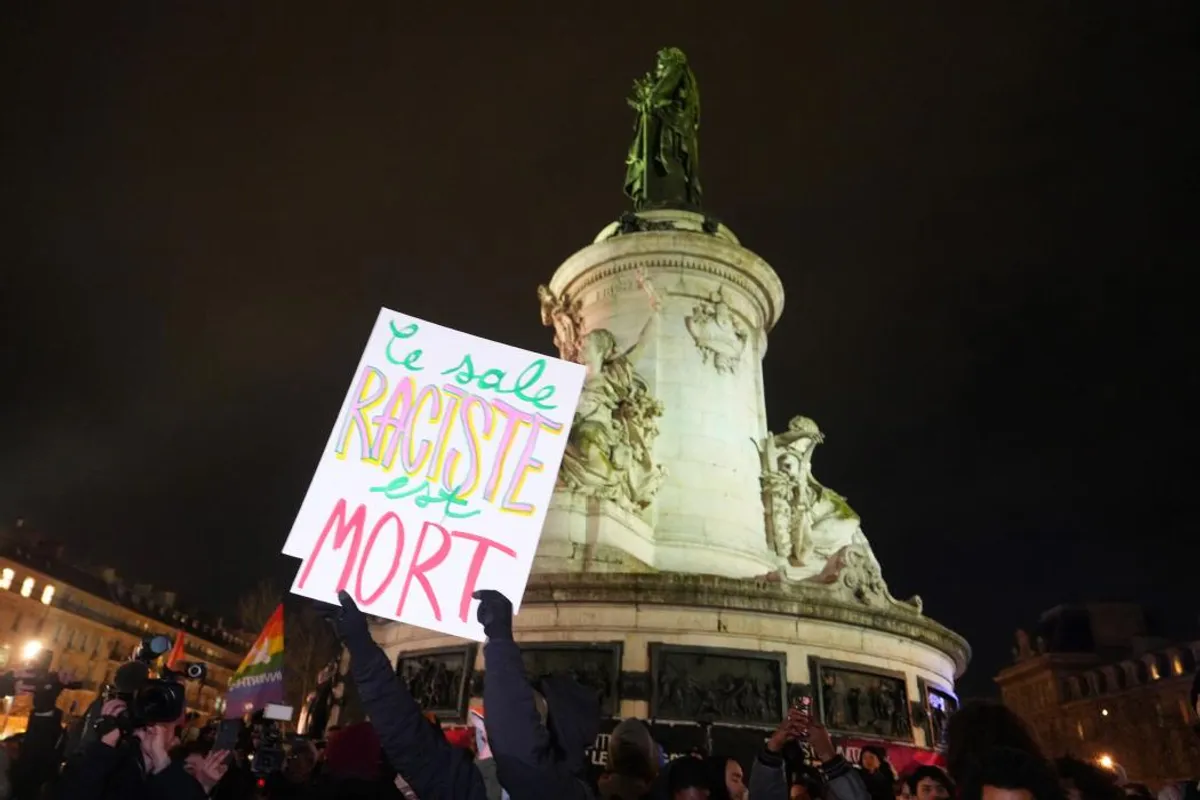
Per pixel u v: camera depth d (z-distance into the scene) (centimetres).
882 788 690
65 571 5934
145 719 439
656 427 1884
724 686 1360
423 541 496
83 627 5856
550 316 2408
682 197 2598
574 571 1466
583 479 1616
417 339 563
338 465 522
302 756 737
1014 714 397
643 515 1748
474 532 496
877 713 1437
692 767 460
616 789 473
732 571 1738
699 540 1756
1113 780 498
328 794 492
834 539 2070
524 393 539
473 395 541
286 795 657
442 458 521
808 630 1453
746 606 1424
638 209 2664
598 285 2214
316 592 485
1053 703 7306
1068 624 7744
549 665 1370
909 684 1530
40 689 780
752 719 1337
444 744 337
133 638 6294
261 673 1012
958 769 393
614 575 1412
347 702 1579
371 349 560
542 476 511
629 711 1322
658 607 1409
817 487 2155
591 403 1745
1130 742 6288
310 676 4088
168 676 501
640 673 1353
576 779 328
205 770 563
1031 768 287
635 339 2058
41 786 743
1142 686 6222
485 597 351
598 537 1552
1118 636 7512
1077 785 489
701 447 1898
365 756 497
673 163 2652
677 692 1341
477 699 1359
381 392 545
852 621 1485
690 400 1958
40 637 5450
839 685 1428
